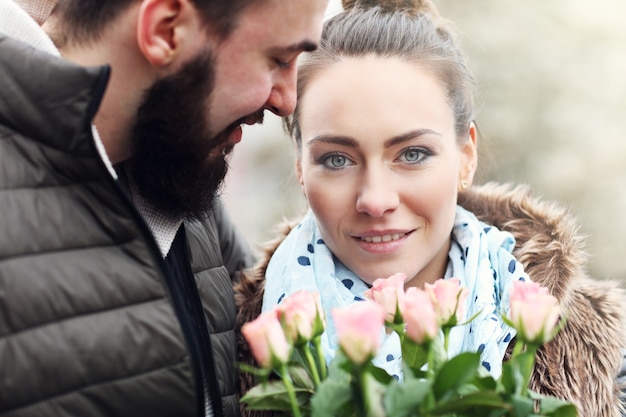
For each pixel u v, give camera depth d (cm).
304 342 89
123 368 91
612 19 450
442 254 124
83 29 101
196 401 95
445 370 82
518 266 121
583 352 120
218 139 107
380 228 115
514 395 84
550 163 417
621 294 124
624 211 399
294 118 126
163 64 98
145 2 96
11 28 100
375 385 82
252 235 424
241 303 131
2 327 86
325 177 117
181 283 115
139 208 113
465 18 454
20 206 90
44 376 87
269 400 91
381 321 80
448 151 117
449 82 118
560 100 434
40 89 93
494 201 133
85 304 90
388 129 113
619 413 122
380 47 116
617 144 420
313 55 119
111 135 103
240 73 101
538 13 455
